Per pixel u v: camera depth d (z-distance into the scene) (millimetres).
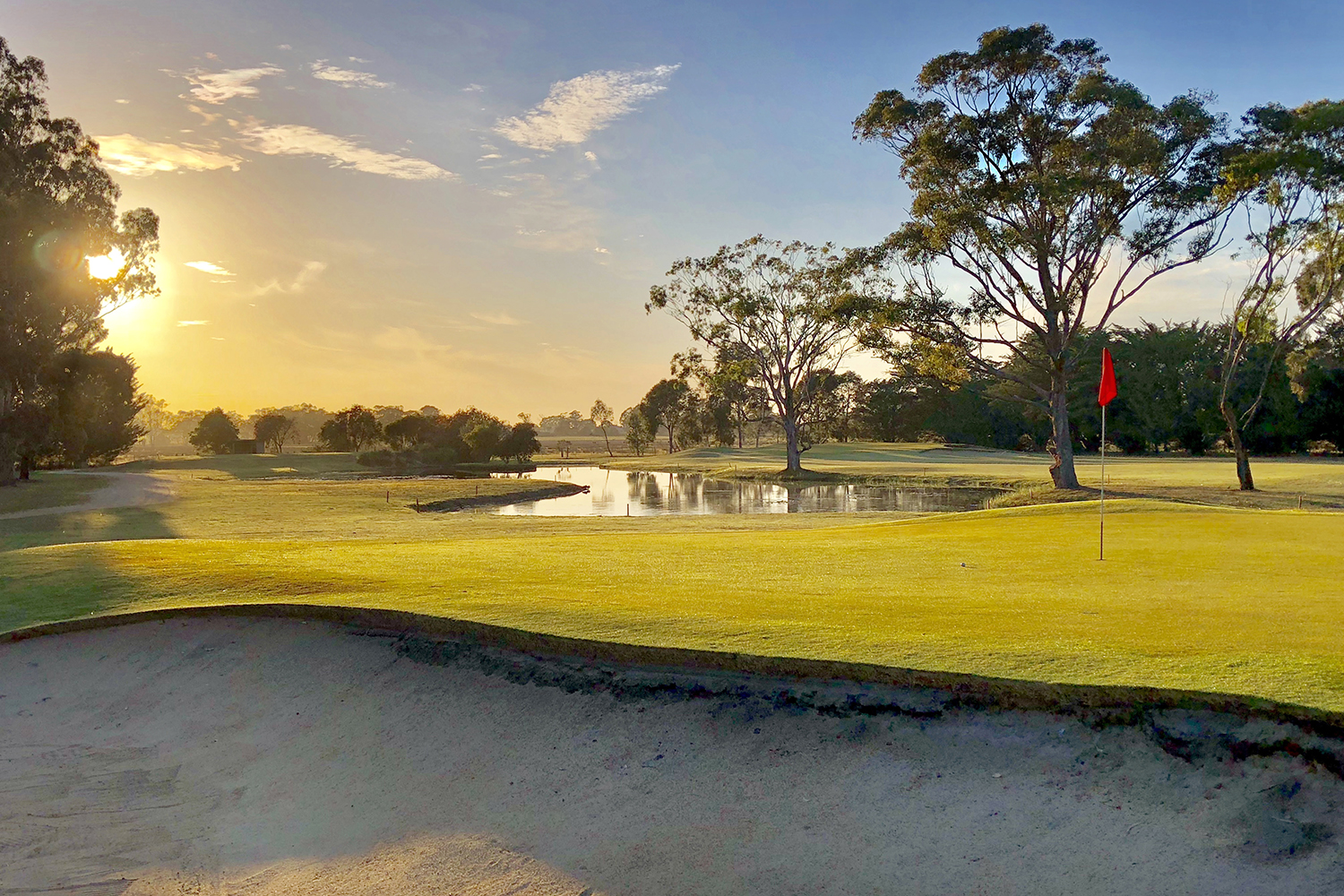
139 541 16422
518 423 101438
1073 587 9641
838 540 16656
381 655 8273
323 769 6859
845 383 131875
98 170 53750
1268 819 4672
